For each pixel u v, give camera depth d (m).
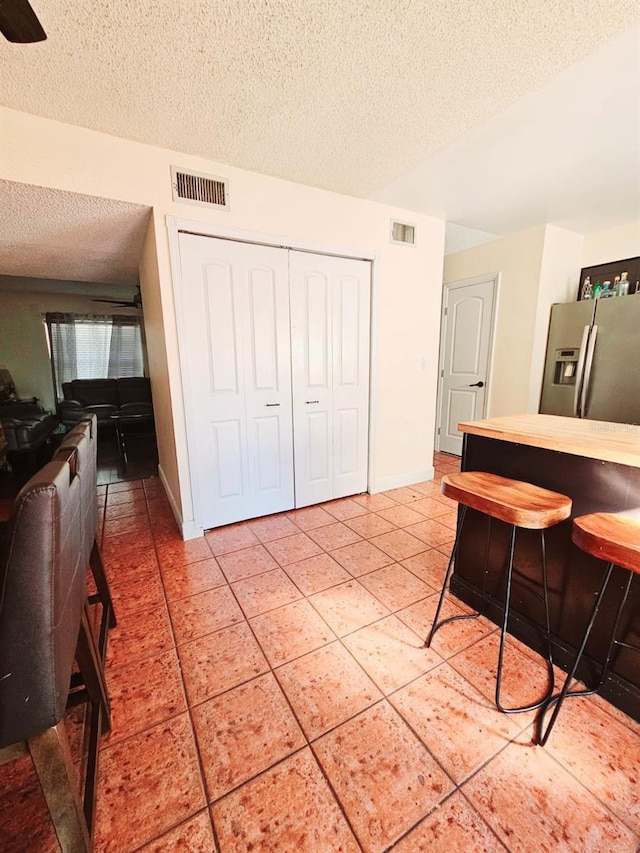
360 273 2.76
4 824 0.92
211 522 2.48
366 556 2.17
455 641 1.51
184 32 1.22
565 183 2.45
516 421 1.70
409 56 1.36
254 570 2.03
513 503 1.20
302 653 1.45
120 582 1.93
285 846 0.87
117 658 1.43
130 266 3.38
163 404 2.67
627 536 0.99
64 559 0.70
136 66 1.37
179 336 2.16
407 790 0.98
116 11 1.13
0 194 1.77
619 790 0.98
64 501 0.68
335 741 1.11
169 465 2.80
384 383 3.05
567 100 1.63
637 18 1.21
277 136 1.86
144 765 1.05
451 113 1.71
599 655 1.26
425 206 2.80
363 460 3.10
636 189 2.55
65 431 4.89
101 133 1.79
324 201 2.49
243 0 1.12
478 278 3.88
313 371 2.70
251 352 2.43
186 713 1.21
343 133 1.84
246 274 2.32
